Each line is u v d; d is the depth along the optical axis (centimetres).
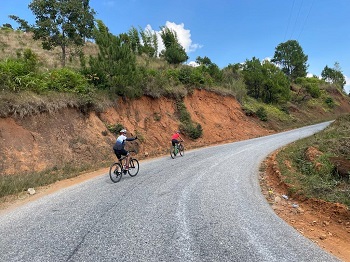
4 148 1098
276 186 948
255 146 1970
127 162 1073
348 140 1335
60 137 1346
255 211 683
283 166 1147
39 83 1402
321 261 438
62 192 877
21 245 496
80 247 482
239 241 503
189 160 1459
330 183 841
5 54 2067
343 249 496
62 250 472
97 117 1670
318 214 671
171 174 1106
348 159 1086
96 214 652
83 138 1449
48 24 1888
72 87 1602
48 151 1240
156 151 1800
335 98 6084
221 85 3384
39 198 822
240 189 888
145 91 2177
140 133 1875
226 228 564
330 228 593
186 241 501
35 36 1977
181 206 704
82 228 568
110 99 1819
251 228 569
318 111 4972
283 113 3947
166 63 3259
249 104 3609
